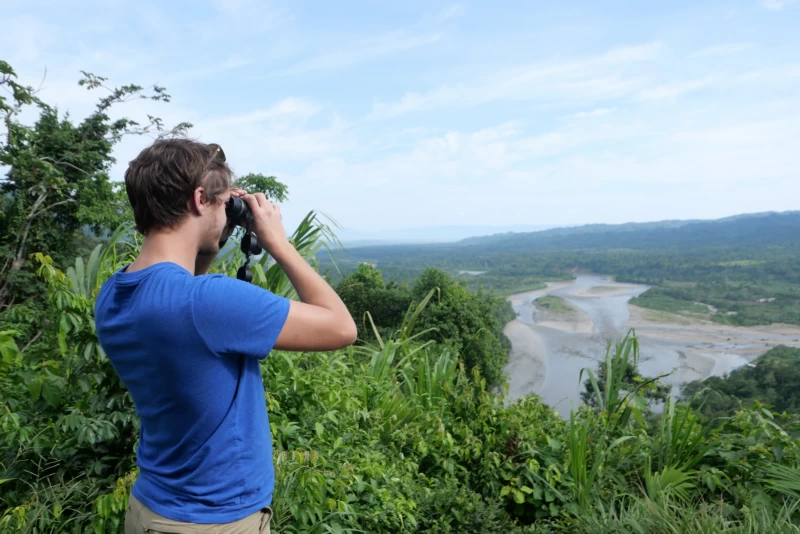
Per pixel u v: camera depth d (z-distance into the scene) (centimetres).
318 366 367
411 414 388
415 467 326
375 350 479
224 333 90
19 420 207
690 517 252
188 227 99
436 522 279
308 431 294
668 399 375
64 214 2191
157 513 96
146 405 96
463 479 334
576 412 381
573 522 282
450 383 430
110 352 98
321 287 103
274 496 216
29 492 202
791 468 307
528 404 404
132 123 2320
